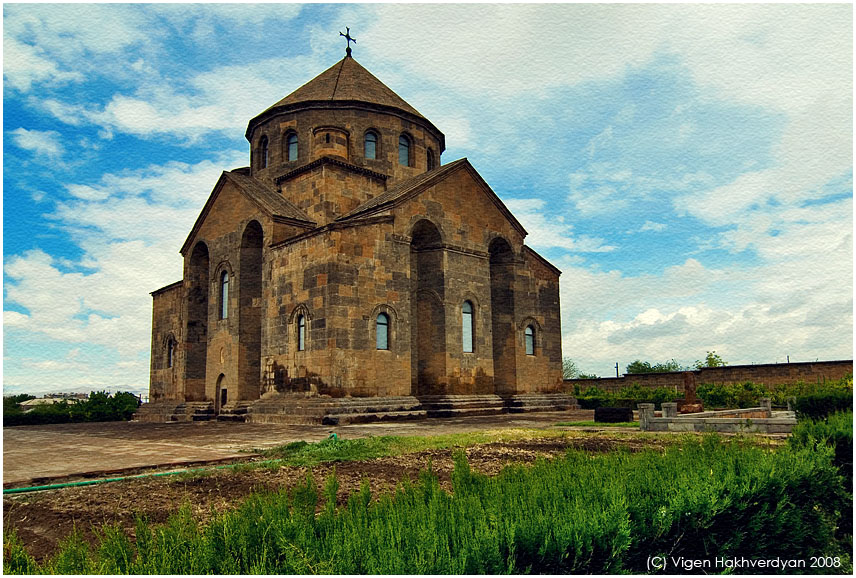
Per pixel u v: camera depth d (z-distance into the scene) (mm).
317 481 10883
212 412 33125
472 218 32750
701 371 39281
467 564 4195
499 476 6984
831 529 8094
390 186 35375
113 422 36094
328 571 4035
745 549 6598
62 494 10359
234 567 4289
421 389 30438
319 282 26875
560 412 33062
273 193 34375
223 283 34188
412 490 6129
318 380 26297
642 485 6164
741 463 7520
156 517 8539
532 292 35844
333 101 35406
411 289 31297
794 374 35406
